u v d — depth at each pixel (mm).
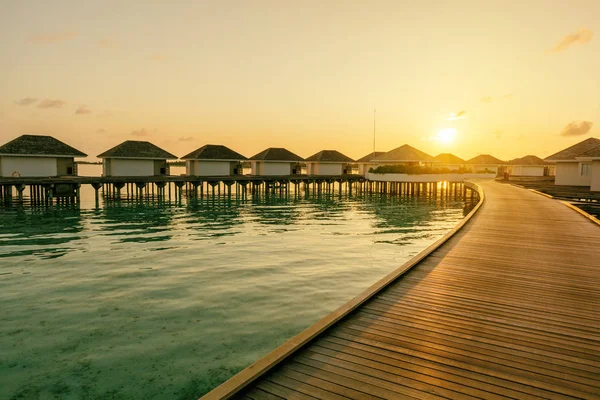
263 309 10117
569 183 35688
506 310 6410
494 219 16297
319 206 39219
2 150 35031
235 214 31547
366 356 4859
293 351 4836
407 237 21344
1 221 26172
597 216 22203
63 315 9641
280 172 56531
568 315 6207
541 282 7902
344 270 14125
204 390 6508
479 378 4363
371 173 52062
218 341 8273
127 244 18469
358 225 25844
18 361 7438
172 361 7434
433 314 6223
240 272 13633
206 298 10914
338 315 5879
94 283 12242
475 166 66000
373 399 3961
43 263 14711
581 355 4902
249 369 4363
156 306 10273
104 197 43281
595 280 8023
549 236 12664
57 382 6746
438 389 4145
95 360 7469
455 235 12859
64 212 31500
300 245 18641
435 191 50938
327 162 58688
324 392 4090
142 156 43250
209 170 49438
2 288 11711
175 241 19344
